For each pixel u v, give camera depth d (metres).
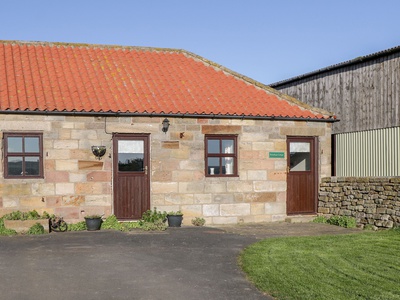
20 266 8.72
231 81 17.28
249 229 13.67
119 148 14.19
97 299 6.83
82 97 14.26
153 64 17.31
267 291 7.22
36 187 13.39
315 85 20.42
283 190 15.59
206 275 8.17
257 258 9.33
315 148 16.09
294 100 16.39
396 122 16.16
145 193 14.39
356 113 18.00
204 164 14.83
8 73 14.77
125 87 15.37
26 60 15.77
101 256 9.64
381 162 15.34
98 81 15.40
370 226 13.67
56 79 15.00
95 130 13.88
